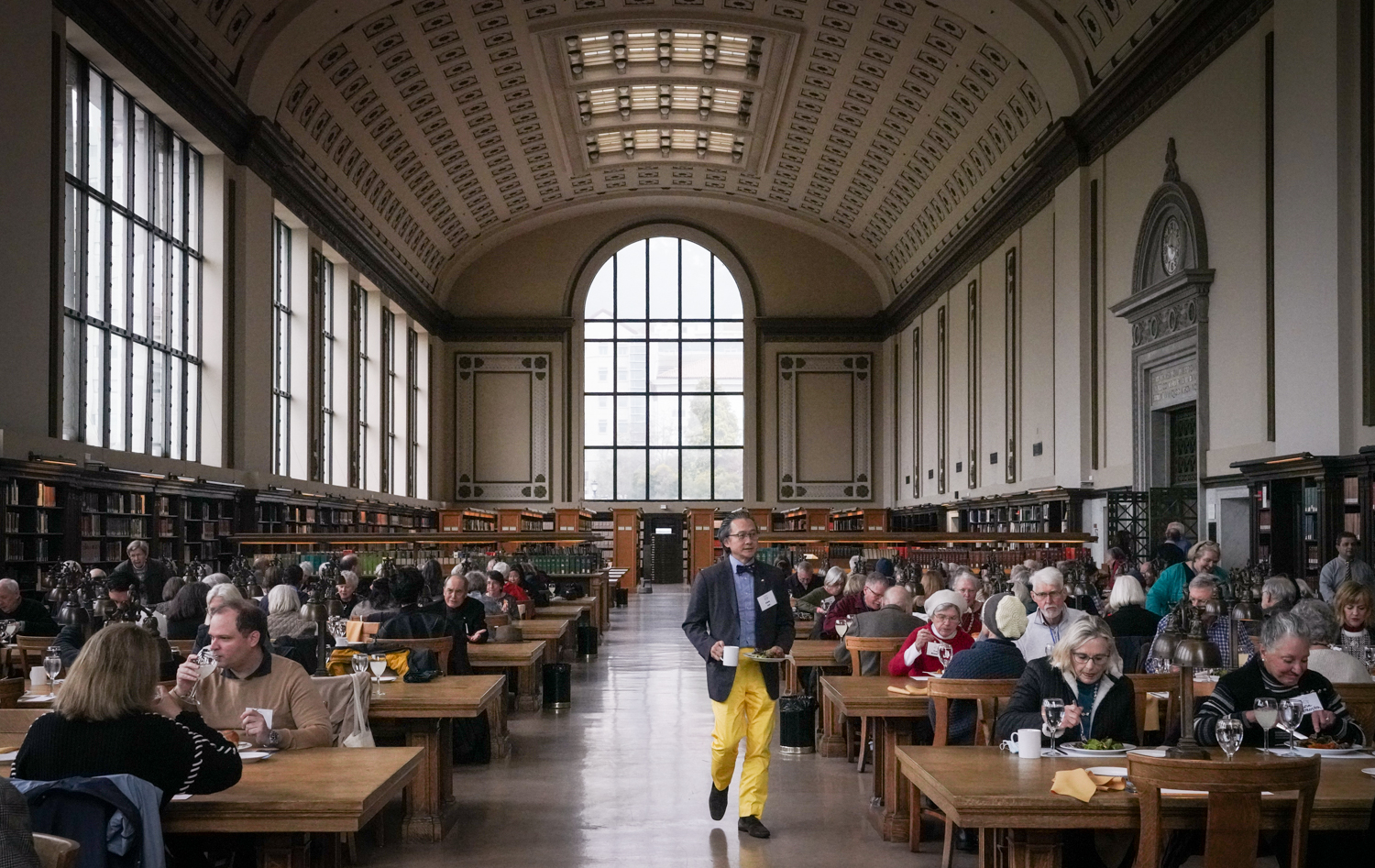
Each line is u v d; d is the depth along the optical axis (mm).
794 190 35188
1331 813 3809
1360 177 12867
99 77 16891
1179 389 17391
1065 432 21516
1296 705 4371
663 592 35500
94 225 16812
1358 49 12922
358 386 29062
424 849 6160
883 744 6586
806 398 38906
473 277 38844
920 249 33250
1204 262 16562
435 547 21672
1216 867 3598
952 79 23984
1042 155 22109
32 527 13867
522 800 7359
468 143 29875
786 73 27094
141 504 16969
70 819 3404
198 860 4629
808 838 6371
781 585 6434
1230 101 15789
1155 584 10703
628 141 32938
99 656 3670
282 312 24328
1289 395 13969
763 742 6387
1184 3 16359
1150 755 4082
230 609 4902
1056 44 20391
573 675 14367
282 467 24250
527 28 24609
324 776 4199
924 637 7215
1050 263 22531
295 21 20266
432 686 6777
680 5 24297
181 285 19812
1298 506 13633
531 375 38844
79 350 16172
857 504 38531
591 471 39375
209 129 19781
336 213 26156
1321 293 13328
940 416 31516
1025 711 5020
